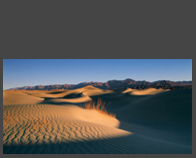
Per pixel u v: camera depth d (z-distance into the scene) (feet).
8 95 65.57
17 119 24.61
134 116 53.88
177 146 21.26
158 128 38.75
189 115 46.65
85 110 42.16
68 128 21.03
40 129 19.81
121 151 15.08
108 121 36.19
